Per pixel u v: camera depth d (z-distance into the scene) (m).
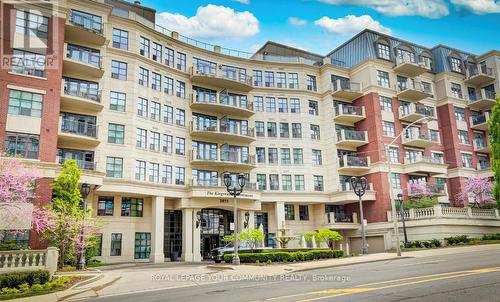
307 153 48.03
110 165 36.06
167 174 40.12
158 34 41.50
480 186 48.38
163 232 38.19
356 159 47.00
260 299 10.69
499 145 37.53
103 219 36.41
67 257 25.64
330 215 46.50
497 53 54.81
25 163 27.44
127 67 38.41
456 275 12.94
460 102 53.62
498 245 29.41
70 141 33.88
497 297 8.84
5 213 22.03
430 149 50.91
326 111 49.59
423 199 43.34
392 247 42.66
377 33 50.84
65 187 26.72
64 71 34.66
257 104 47.97
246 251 28.69
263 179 46.22
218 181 42.22
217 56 46.56
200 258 39.12
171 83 42.28
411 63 48.47
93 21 35.38
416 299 9.10
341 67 50.50
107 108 36.72
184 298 12.07
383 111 47.97
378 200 45.28
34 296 14.30
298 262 24.73
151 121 39.56
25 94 29.22
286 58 50.97
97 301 12.94
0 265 17.66
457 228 39.22
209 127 42.78
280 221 45.16
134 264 32.72
